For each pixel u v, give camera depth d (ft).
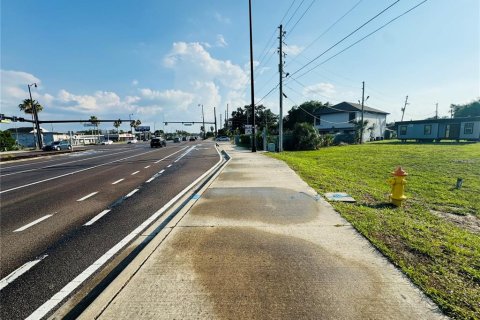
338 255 11.00
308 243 12.23
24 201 23.99
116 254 12.74
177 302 8.17
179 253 11.42
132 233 15.42
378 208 18.92
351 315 7.48
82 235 15.20
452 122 113.80
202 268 10.14
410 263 10.26
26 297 9.45
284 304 8.00
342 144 126.21
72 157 81.87
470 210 22.18
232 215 16.66
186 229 14.29
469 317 7.26
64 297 9.41
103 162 61.16
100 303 8.17
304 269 9.94
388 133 195.62
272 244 12.19
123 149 122.83
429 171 42.34
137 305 8.05
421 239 12.55
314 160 59.21
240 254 11.24
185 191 26.71
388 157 62.49
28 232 15.83
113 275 10.70
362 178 36.99
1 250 13.34
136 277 9.57
